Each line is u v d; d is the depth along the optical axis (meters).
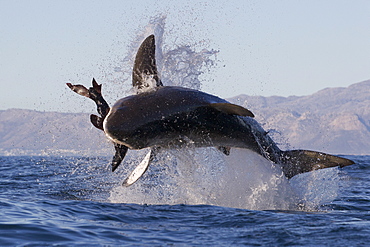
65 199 34.75
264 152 32.34
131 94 28.14
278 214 27.64
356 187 47.44
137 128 24.73
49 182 48.59
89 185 45.47
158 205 30.19
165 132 26.12
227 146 30.36
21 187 43.53
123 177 52.56
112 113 24.78
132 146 24.95
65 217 26.08
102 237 21.69
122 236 21.92
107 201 33.03
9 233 21.97
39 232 22.31
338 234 22.25
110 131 24.12
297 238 21.53
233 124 29.36
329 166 31.69
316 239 21.34
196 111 27.06
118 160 25.62
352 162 31.05
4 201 30.86
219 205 31.86
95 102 24.98
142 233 22.52
